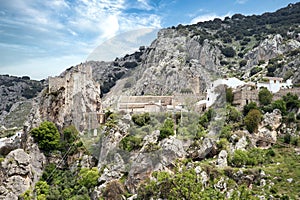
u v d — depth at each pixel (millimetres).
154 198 23203
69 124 54438
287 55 122062
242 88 69812
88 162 45562
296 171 47531
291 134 60000
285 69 106625
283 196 41719
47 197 43938
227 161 48438
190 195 26047
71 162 49812
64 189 43969
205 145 39000
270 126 61281
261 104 68500
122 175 29578
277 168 48969
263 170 47281
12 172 49469
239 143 53969
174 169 27734
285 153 54844
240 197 37812
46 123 55031
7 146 64312
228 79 69188
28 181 50000
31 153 53156
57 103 57656
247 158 49656
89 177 39781
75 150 49969
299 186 43562
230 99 68188
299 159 51250
